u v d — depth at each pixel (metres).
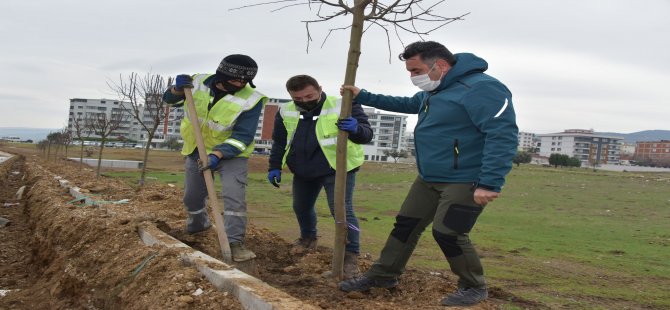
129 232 5.61
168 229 6.20
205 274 4.12
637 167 103.00
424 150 3.99
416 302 4.09
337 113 5.28
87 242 5.77
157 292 4.04
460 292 3.97
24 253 7.64
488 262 7.77
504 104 3.66
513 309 4.02
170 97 5.34
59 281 5.34
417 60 3.88
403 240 4.26
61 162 33.03
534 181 32.31
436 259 7.48
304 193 5.85
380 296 4.30
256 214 12.77
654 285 6.48
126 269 4.68
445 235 3.85
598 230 13.34
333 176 5.33
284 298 3.41
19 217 10.47
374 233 10.44
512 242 10.41
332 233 9.52
